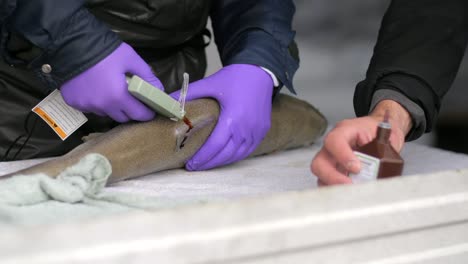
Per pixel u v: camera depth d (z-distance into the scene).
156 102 1.09
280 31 1.46
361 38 3.70
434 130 2.73
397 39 1.25
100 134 1.25
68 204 0.96
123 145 1.15
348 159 0.89
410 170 1.29
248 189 1.14
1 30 1.14
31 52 1.13
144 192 1.11
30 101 1.38
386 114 0.92
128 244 0.63
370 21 3.72
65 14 1.06
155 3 1.33
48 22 1.06
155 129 1.19
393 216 0.79
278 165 1.37
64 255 0.60
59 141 1.39
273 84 1.38
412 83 1.17
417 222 0.82
